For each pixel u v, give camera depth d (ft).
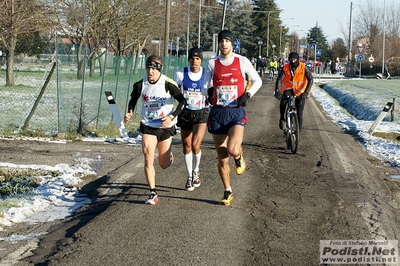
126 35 104.01
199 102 25.48
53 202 24.38
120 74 64.80
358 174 30.25
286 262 16.81
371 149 40.06
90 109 55.31
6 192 27.04
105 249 17.75
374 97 86.22
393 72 198.08
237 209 22.68
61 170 30.12
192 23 191.93
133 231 19.61
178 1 137.39
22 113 53.62
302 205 23.57
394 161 35.65
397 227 20.72
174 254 17.31
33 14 42.60
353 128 51.16
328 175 29.86
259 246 18.21
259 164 32.68
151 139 23.35
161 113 23.26
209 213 21.98
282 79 37.63
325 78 177.47
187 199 24.22
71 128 44.60
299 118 37.70
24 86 76.95
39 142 39.65
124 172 29.91
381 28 218.18
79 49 77.66
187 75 25.49
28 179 28.37
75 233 19.48
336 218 21.71
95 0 89.66
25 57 86.58
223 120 22.02
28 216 22.27
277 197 24.86
